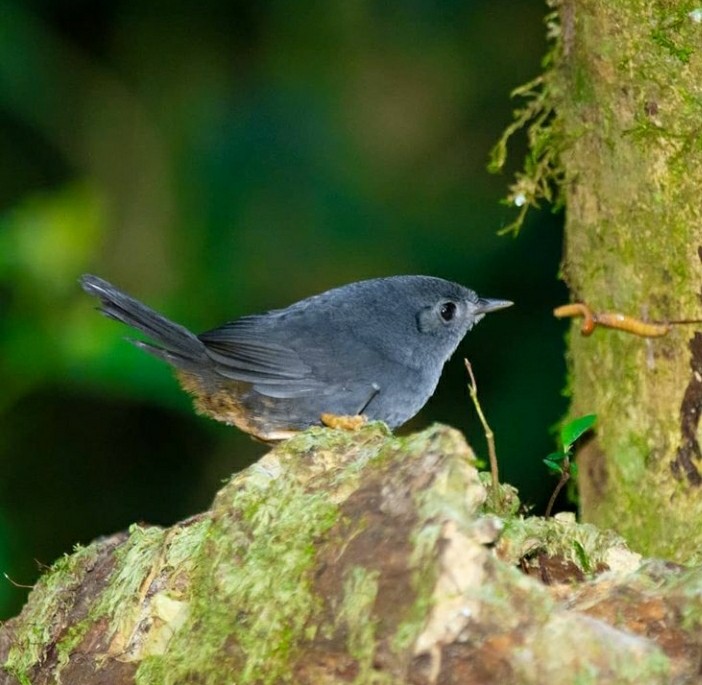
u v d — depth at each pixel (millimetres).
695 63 8242
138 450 17219
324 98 18016
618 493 9070
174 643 7145
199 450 17234
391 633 6234
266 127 17734
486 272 16750
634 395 8938
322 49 18359
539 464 15578
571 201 9336
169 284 16875
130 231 17109
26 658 7980
